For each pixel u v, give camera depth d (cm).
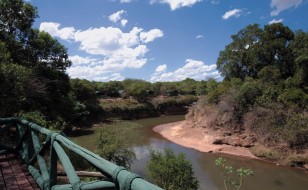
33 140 539
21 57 2130
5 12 1972
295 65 3416
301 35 3544
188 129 3659
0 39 1934
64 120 2906
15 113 1458
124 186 207
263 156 2448
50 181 415
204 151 2758
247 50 4203
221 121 3091
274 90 2906
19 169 599
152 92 7469
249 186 1838
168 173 1535
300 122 2423
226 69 4422
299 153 2316
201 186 1850
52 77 2458
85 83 5459
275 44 3659
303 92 2788
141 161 2362
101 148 1962
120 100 6250
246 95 2989
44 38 2417
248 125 2802
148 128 4475
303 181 1922
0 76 1309
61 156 361
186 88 8106
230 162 2380
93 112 4909
